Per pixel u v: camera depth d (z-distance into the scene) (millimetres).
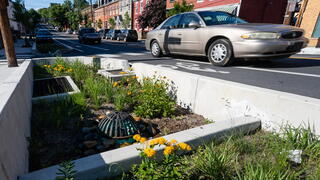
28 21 21391
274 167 1387
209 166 1405
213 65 5055
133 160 1414
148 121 2592
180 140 1630
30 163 1608
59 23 74688
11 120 1215
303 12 11367
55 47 13039
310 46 10992
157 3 24266
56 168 1258
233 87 2336
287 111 1867
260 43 3902
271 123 2012
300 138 1694
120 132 2062
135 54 9617
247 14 14328
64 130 2201
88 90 3449
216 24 5066
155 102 2775
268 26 4227
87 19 59812
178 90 3209
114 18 43469
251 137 1969
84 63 5859
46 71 4816
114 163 1327
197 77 2840
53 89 3346
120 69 5047
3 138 973
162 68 3684
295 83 3189
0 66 4945
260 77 3664
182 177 1264
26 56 9453
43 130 2160
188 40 5496
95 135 2080
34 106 2717
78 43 19797
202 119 2713
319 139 1634
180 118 2732
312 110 1676
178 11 14969
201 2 17141
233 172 1454
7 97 1312
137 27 33500
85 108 2707
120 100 2930
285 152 1504
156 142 1305
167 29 6383
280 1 15516
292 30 3982
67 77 4137
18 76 2168
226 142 1768
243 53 4238
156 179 1191
